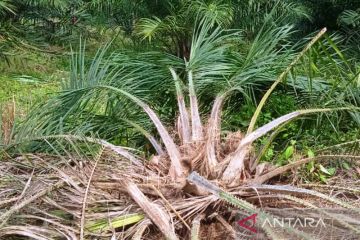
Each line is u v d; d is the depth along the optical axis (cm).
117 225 246
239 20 668
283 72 327
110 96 354
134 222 250
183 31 644
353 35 678
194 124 308
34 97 589
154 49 662
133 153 342
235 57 385
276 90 396
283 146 358
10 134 328
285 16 691
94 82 355
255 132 285
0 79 662
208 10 604
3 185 278
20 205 236
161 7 712
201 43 393
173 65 382
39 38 818
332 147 314
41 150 321
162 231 236
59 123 318
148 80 369
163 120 372
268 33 375
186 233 252
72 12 887
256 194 267
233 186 270
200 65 367
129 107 358
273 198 269
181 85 355
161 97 378
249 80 364
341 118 367
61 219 243
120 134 361
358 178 320
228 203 260
